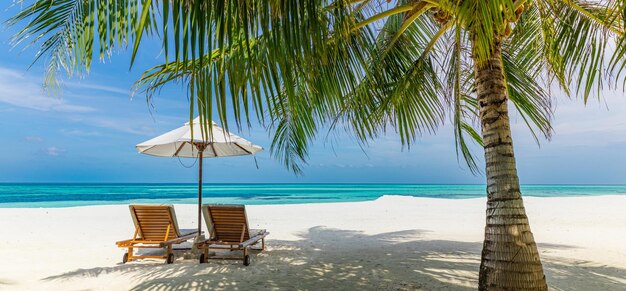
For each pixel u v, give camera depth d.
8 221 10.27
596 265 4.91
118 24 2.48
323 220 11.17
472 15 2.54
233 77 2.23
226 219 5.46
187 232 6.55
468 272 4.49
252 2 1.93
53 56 2.86
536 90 4.56
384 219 11.42
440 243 6.94
